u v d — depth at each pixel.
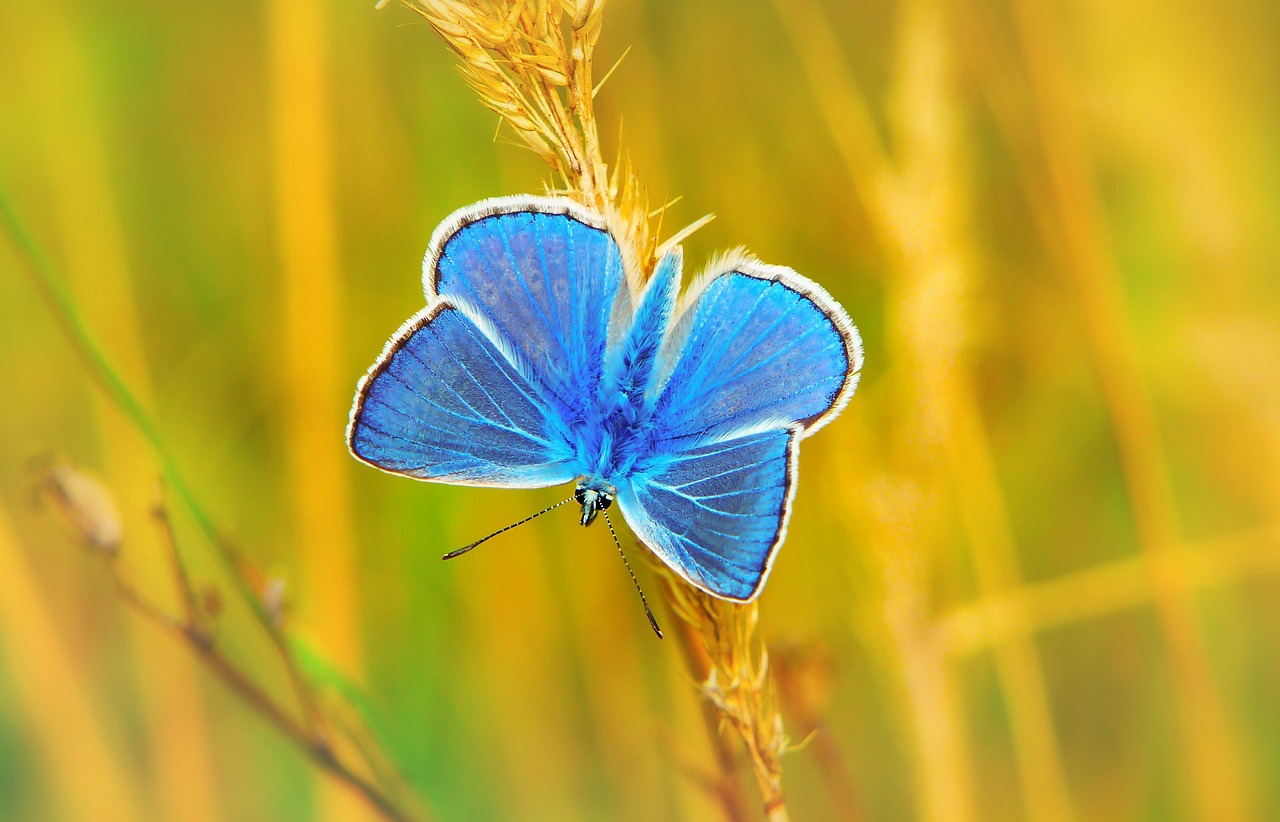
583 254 0.36
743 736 0.34
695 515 0.35
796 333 0.36
